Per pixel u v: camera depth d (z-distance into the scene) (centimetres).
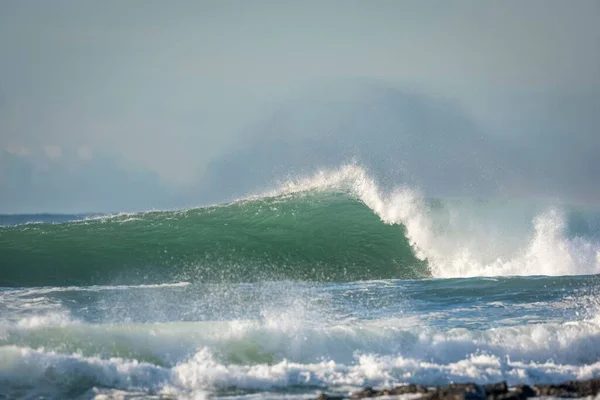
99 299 5812
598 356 4684
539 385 3841
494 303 5916
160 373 4062
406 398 3638
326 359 4469
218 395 3856
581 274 7706
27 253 7688
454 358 4556
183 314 5316
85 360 4062
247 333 4575
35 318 4950
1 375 3947
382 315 5431
